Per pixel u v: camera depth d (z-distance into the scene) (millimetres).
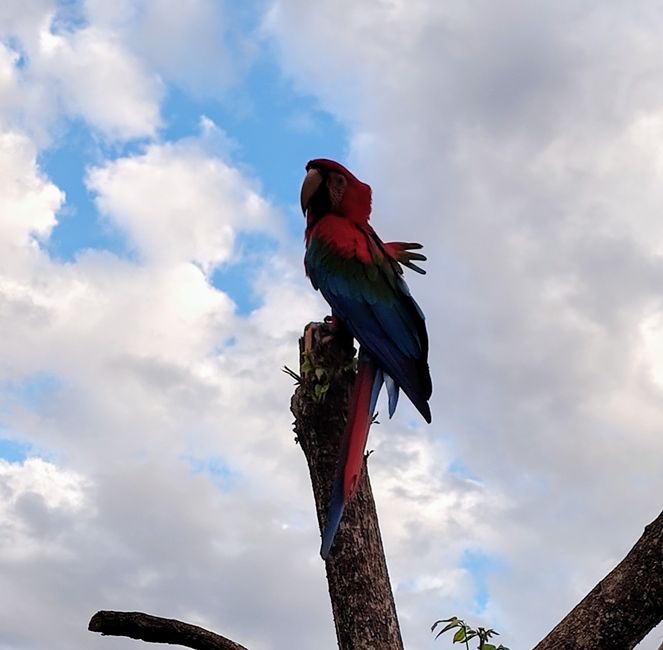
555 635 3080
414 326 4062
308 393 3547
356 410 3523
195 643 3480
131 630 3490
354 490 3279
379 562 3461
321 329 3646
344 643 3430
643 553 3027
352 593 3395
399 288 4145
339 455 3375
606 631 3006
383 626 3381
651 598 2975
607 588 3053
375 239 4441
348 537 3430
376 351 3830
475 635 3473
